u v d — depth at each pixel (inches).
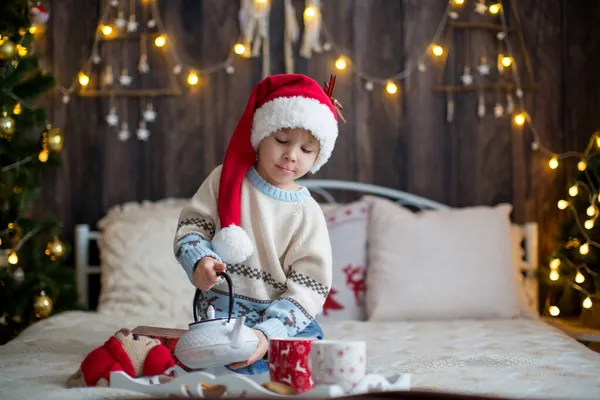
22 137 121.8
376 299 118.8
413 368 74.9
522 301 122.3
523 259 136.9
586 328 122.0
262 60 140.8
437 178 139.9
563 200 136.2
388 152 140.2
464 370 73.7
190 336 58.4
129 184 142.1
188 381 54.9
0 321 123.0
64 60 142.3
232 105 141.2
